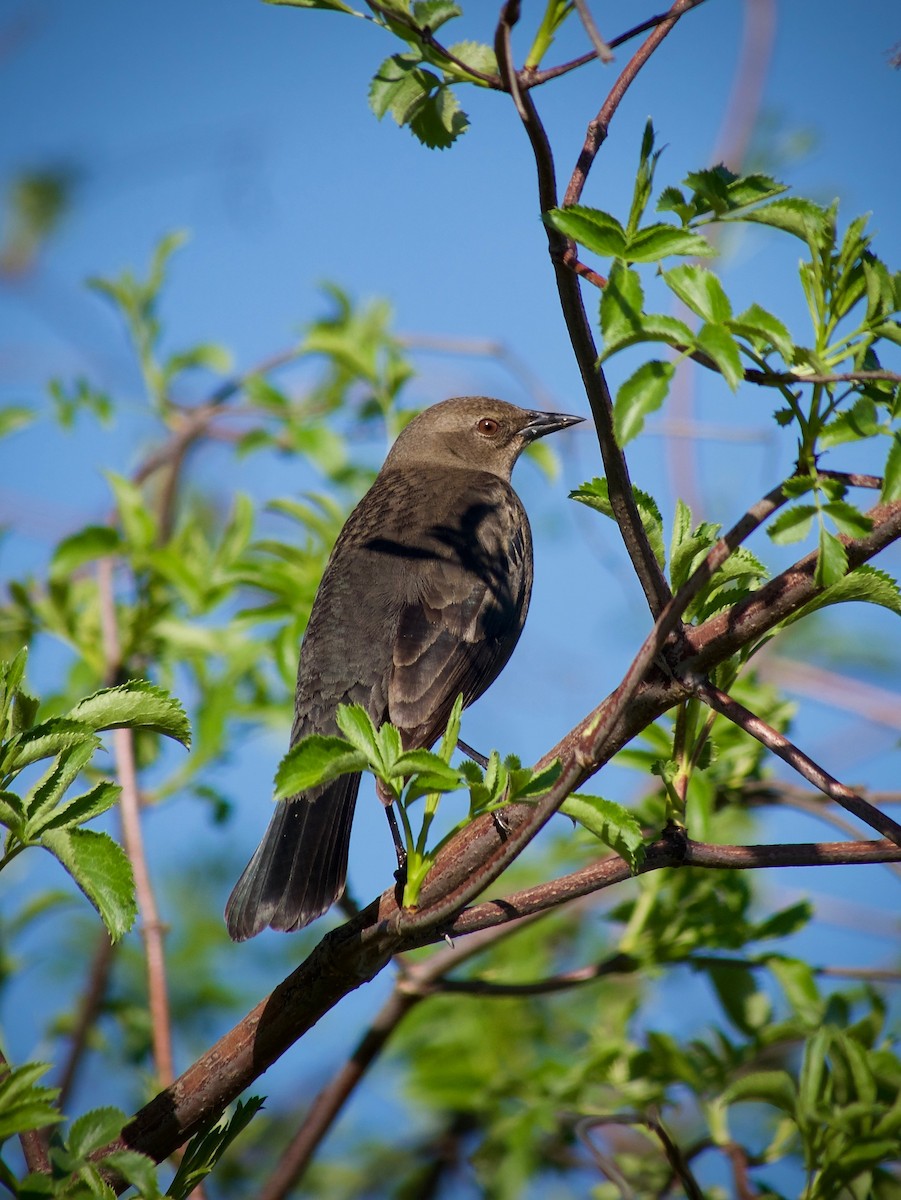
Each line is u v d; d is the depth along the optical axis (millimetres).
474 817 5930
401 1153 10992
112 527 11297
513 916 6453
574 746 6383
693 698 6660
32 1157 6000
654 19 5898
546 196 5520
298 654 10469
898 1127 7570
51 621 11352
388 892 6602
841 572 5527
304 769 5520
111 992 12203
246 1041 6535
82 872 5555
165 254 12984
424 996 9164
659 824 9070
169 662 11422
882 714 10836
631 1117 8406
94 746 5789
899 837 5922
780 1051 9578
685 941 9031
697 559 6664
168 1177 10016
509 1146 9492
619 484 5820
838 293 5691
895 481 5516
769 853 6445
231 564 11109
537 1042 10836
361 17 5898
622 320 4980
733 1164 8562
